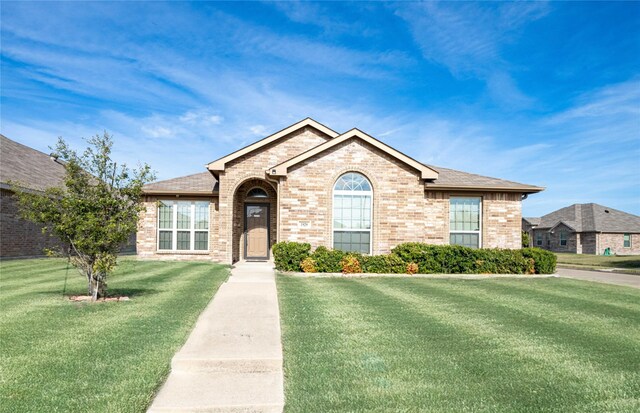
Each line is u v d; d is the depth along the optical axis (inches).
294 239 600.4
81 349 212.1
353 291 410.9
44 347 214.4
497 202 694.5
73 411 148.4
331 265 548.7
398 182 613.9
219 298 361.4
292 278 507.8
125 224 339.6
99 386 169.0
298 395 167.3
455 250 571.2
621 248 1689.2
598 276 643.5
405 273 555.8
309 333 252.5
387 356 213.0
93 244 328.8
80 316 282.0
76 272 543.5
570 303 364.8
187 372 196.5
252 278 504.1
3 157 824.9
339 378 184.2
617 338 250.5
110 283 444.1
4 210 724.0
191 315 289.0
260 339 233.1
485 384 179.2
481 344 235.1
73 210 332.5
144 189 739.4
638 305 359.9
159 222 760.3
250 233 770.2
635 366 203.2
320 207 604.4
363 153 612.7
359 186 613.9
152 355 204.8
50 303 327.3
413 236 612.1
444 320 290.2
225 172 712.4
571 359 211.9
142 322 266.7
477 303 357.1
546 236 1913.1
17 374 179.3
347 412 152.8
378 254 604.1
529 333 259.1
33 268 586.9
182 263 693.3
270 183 711.7
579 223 1769.2
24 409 148.5
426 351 221.5
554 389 174.9
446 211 685.3
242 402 163.5
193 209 760.3
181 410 157.6
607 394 170.7
